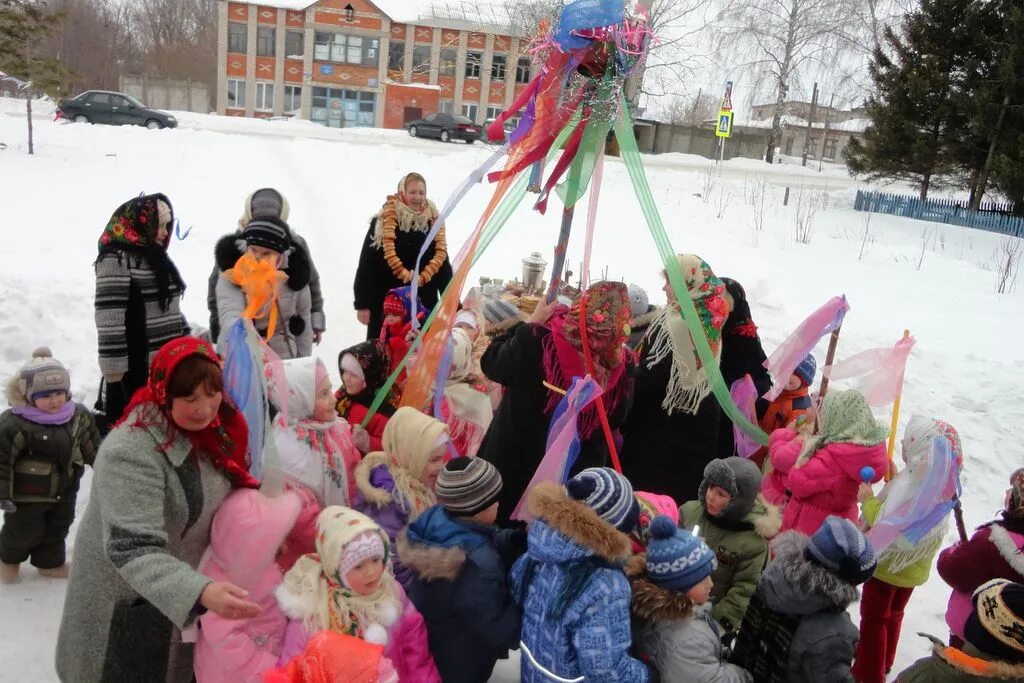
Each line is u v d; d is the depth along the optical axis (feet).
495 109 147.02
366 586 9.11
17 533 12.52
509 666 12.21
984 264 50.39
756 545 11.54
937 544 12.36
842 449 12.38
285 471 10.37
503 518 12.92
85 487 15.71
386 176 56.65
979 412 24.36
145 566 7.83
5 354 20.52
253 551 8.77
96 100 91.04
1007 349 29.48
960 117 77.05
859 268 42.80
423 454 10.83
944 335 30.78
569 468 12.42
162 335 14.56
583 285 13.67
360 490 10.91
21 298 22.76
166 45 222.48
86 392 19.29
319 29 146.72
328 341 25.54
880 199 72.54
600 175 13.66
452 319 13.62
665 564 9.39
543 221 46.03
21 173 45.42
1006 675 8.90
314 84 149.18
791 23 105.09
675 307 14.20
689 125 156.66
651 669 9.59
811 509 12.74
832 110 137.08
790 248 46.70
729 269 39.78
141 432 8.38
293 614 8.91
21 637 11.55
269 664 8.91
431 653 9.98
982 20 76.54
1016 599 8.93
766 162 116.26
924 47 78.07
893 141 79.97
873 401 15.15
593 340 12.18
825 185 93.40
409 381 13.56
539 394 12.61
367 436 13.16
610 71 12.77
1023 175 69.62
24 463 12.38
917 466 12.42
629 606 9.45
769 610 9.72
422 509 10.84
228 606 7.66
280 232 14.85
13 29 53.98
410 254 20.43
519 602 9.96
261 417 9.68
